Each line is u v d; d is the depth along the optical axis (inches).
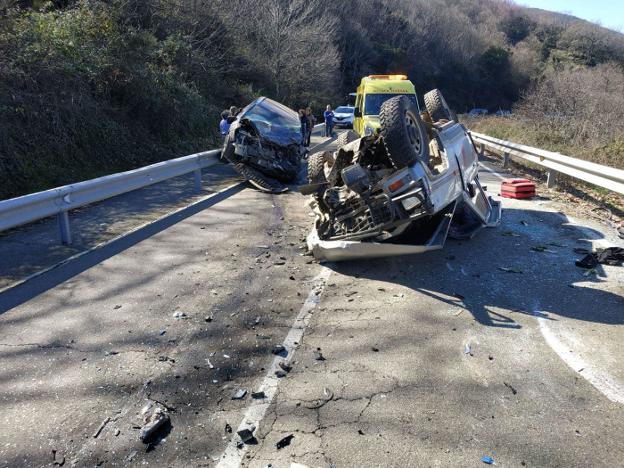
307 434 132.3
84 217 339.6
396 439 130.6
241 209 375.9
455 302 215.2
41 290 219.6
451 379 157.8
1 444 126.8
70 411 139.9
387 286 231.8
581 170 404.2
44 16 529.0
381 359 169.0
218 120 767.7
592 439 131.6
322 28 1510.8
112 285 226.7
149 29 788.6
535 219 355.3
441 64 2743.6
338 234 255.4
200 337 182.1
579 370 163.8
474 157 339.0
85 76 509.0
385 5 2608.3
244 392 149.9
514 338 184.4
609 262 259.0
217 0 1002.1
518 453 126.3
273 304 211.0
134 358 167.3
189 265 253.6
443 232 261.7
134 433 132.0
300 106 1445.6
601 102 829.8
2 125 386.6
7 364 162.2
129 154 526.0
